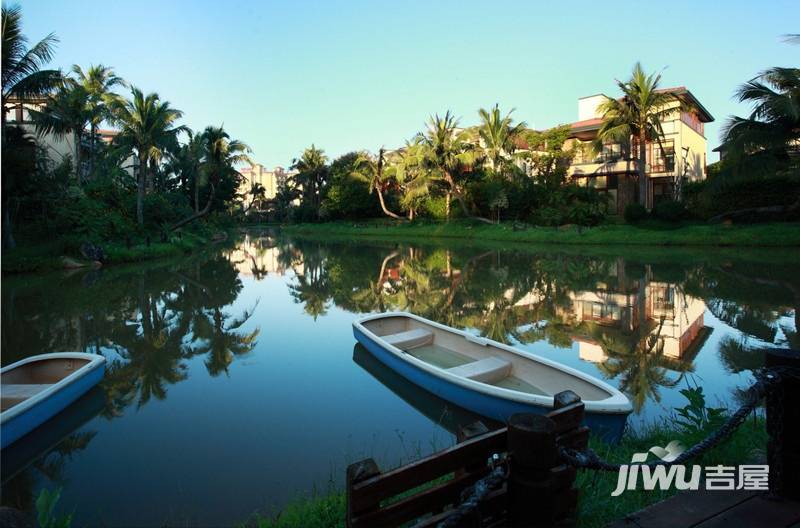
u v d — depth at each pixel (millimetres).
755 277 15281
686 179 31781
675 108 28578
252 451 5074
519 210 35938
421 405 6301
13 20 17422
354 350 8961
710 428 3562
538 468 2441
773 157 21234
